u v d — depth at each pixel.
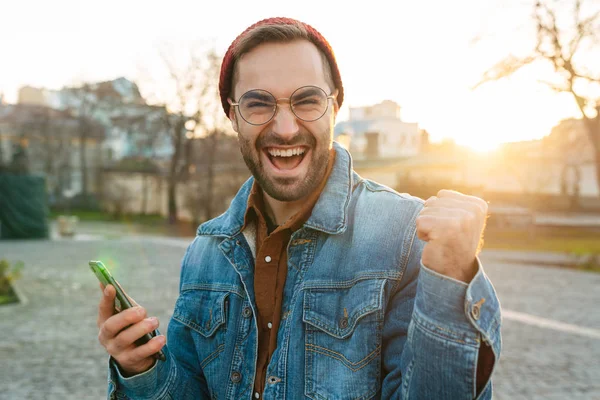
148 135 44.75
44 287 12.30
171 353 1.49
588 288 12.40
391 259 1.25
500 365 6.21
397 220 1.29
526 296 11.12
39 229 27.62
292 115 1.28
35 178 27.47
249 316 1.39
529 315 9.08
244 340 1.38
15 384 5.71
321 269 1.30
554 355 6.61
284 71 1.28
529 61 18.33
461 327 1.00
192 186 38.59
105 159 61.16
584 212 40.78
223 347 1.40
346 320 1.25
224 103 1.45
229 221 1.48
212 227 1.51
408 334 1.07
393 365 1.19
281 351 1.29
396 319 1.21
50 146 57.81
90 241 26.44
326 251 1.31
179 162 40.81
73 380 5.87
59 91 65.38
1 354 6.84
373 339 1.22
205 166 38.41
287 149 1.29
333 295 1.28
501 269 16.09
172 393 1.31
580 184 47.22
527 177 40.06
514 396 5.22
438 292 1.01
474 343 1.00
